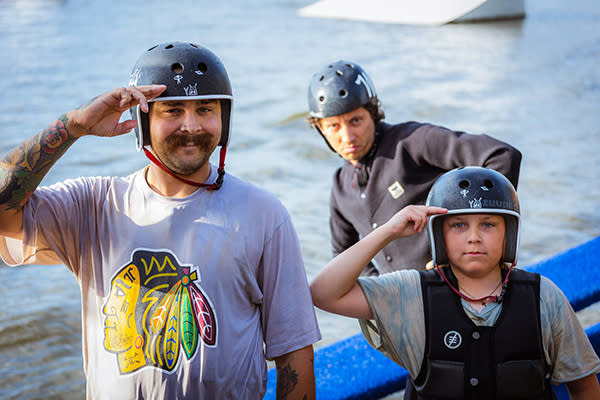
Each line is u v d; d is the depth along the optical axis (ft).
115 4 86.17
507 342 6.56
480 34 61.77
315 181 24.93
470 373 6.57
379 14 71.92
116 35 61.98
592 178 23.88
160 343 6.20
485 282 6.84
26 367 13.87
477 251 6.61
